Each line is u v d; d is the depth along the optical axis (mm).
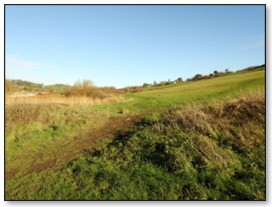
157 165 5824
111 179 5488
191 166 5395
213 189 4570
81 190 5180
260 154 5395
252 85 23516
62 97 22391
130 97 33688
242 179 4672
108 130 11195
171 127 8164
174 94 29797
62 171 6465
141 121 11969
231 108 8062
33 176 6301
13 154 8336
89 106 19391
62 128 10953
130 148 7328
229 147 5965
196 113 8320
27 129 10531
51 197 5020
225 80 40812
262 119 6828
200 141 6289
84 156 7641
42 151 8602
